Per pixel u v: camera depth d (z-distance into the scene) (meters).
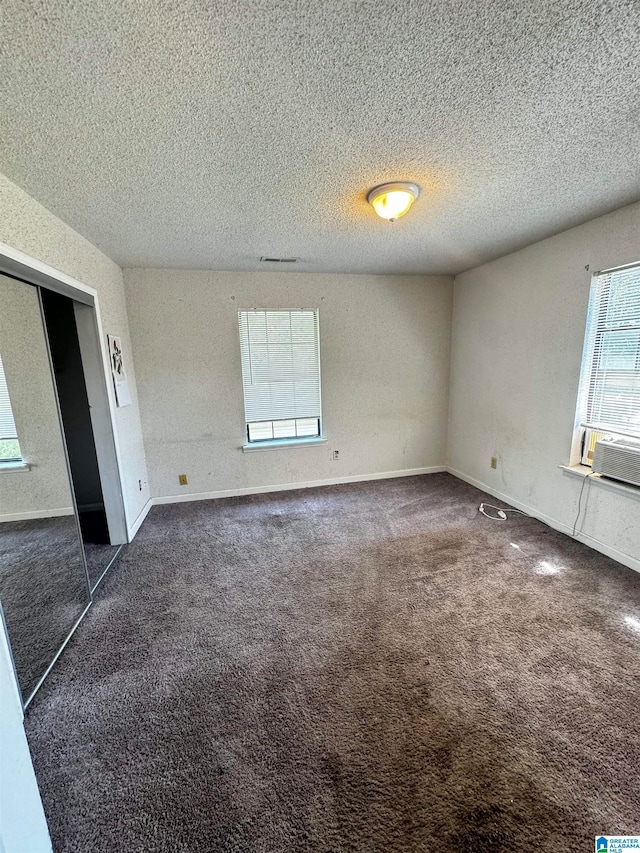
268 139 1.50
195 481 3.80
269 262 3.31
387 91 1.24
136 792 1.22
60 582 2.09
